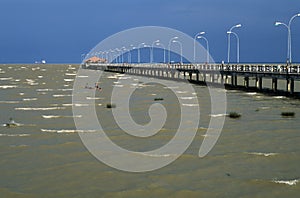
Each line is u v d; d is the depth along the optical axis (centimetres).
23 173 1675
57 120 3025
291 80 4222
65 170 1709
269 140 2212
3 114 3347
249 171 1652
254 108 3525
